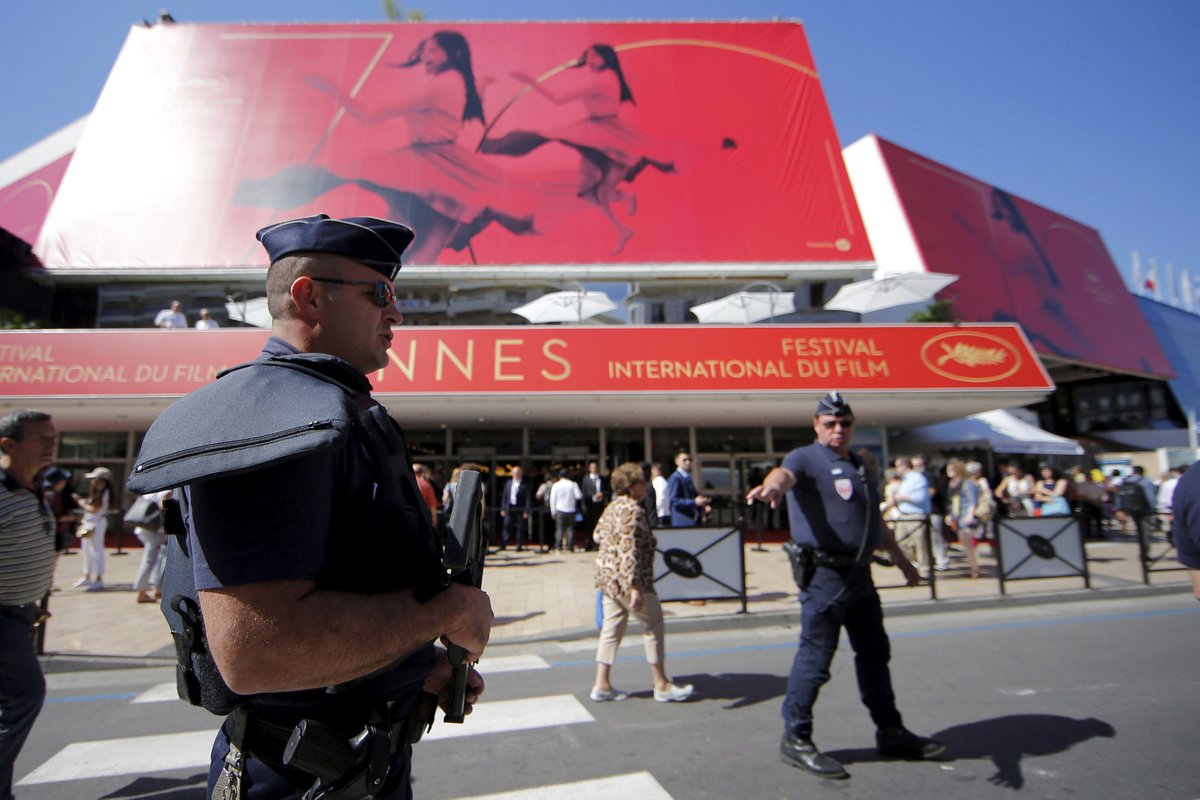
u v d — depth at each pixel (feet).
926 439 61.36
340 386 3.90
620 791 11.25
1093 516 50.72
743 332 48.06
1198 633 21.74
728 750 12.90
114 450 54.08
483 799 11.05
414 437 57.00
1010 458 69.51
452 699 4.42
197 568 3.38
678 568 24.66
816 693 12.07
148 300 59.00
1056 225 93.81
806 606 12.21
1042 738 13.08
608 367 46.50
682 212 62.69
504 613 26.66
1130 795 10.71
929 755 12.17
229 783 3.92
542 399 46.57
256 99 65.87
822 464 12.37
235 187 61.46
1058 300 85.20
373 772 3.85
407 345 46.52
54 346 45.29
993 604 27.02
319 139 63.98
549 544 52.19
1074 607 26.84
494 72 68.18
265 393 3.59
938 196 81.30
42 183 78.74
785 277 61.87
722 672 18.53
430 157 63.67
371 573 3.77
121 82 66.80
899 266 75.00
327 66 67.67
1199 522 10.57
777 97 69.10
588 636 23.16
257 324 53.06
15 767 12.85
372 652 3.54
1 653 9.57
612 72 69.15
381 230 4.59
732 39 71.97
